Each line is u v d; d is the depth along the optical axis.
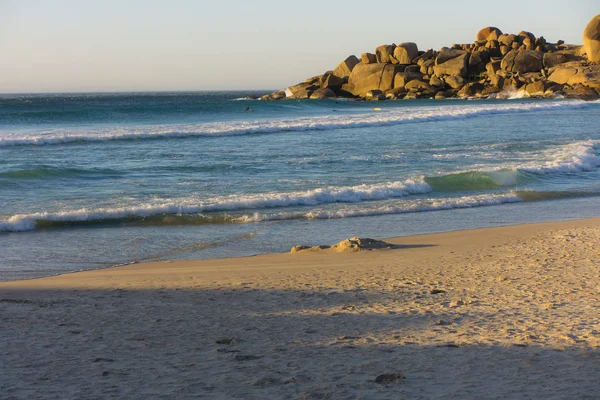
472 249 10.01
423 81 95.88
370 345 5.12
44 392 4.07
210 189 16.25
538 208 14.45
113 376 4.41
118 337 5.49
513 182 17.61
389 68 99.06
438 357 4.76
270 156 22.89
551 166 19.61
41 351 5.05
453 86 93.75
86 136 28.83
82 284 8.02
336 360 4.74
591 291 6.93
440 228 12.23
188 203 14.05
